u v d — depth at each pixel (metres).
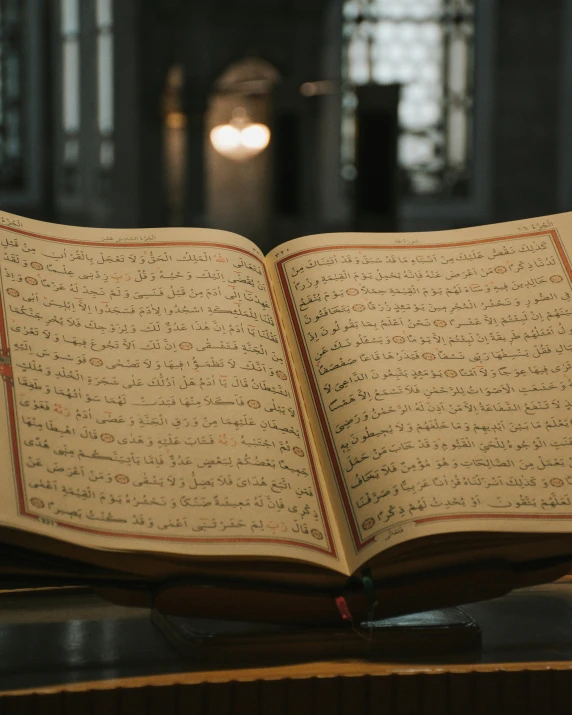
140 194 15.77
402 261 1.05
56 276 0.94
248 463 0.85
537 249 1.06
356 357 0.95
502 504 0.84
